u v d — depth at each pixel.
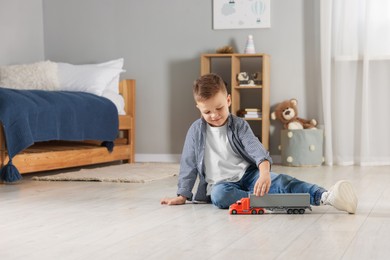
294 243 1.79
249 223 2.13
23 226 2.13
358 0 4.77
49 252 1.70
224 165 2.52
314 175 3.97
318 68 4.99
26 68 4.81
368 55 4.70
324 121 4.81
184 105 5.33
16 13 5.35
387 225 2.07
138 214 2.37
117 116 4.59
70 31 5.58
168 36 5.34
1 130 3.54
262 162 2.36
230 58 5.18
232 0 5.15
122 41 5.45
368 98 4.73
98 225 2.12
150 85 5.39
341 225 2.08
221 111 2.42
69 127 4.02
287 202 2.31
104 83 4.82
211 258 1.61
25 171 3.73
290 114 4.89
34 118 3.68
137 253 1.67
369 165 4.72
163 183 3.54
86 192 3.11
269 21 5.08
